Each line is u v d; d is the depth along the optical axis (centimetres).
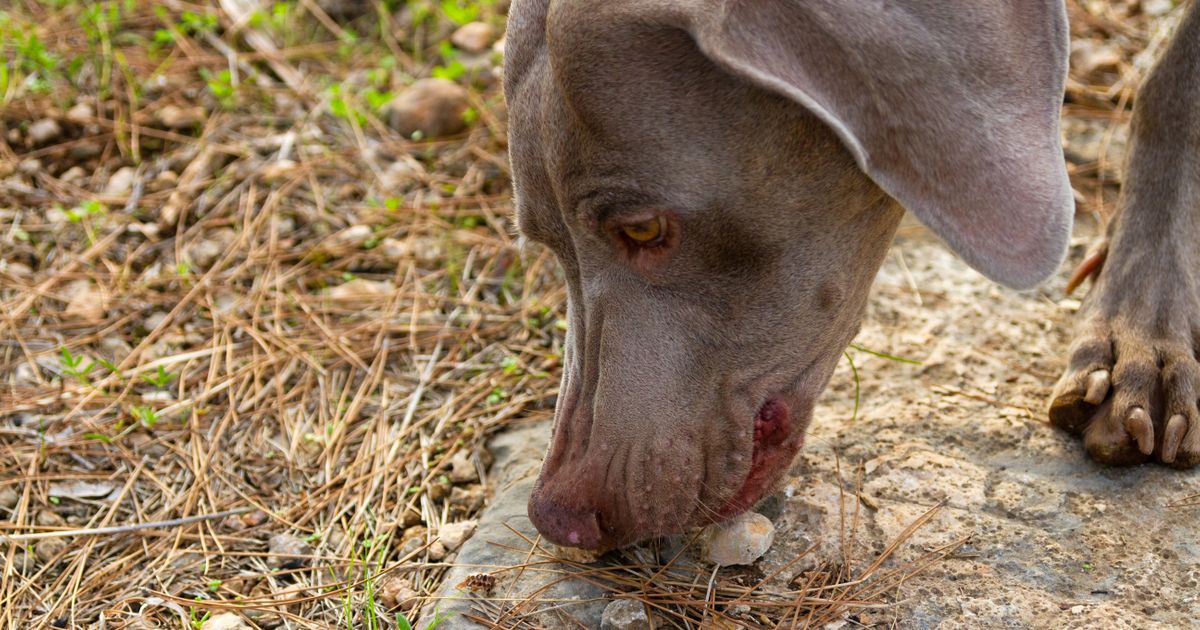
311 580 90
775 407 83
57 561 92
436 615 85
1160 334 91
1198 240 92
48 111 129
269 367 106
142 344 108
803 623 83
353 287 112
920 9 74
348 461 98
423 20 143
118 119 128
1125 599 82
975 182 75
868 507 89
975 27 75
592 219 80
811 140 78
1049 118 76
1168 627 81
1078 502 88
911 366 99
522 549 88
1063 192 75
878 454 92
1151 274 92
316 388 104
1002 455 92
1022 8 76
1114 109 124
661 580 85
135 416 101
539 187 81
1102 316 93
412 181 123
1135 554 85
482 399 102
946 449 92
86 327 110
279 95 132
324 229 118
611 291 81
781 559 86
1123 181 95
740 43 73
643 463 81
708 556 86
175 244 117
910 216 115
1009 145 75
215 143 126
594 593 85
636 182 78
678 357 81
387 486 96
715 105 77
